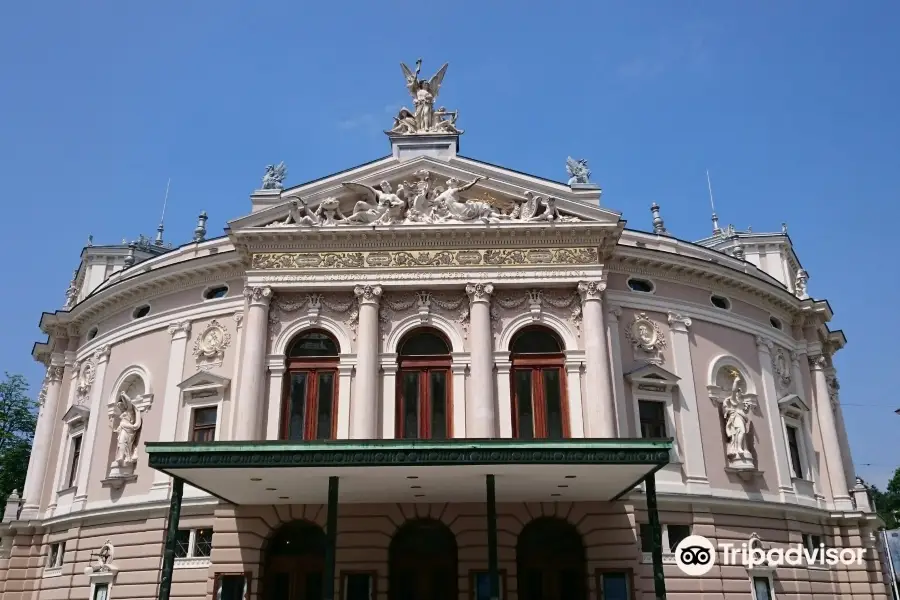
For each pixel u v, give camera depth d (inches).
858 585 1531.7
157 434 1482.5
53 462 1740.9
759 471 1478.8
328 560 1007.0
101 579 1414.9
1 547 1668.3
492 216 1424.7
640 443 994.1
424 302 1398.9
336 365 1381.6
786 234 2122.3
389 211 1423.5
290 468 1003.3
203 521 1359.5
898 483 3607.3
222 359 1469.0
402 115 1555.1
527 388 1370.6
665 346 1492.4
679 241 1632.6
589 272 1393.9
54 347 1859.0
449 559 1275.8
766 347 1627.7
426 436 1331.2
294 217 1419.8
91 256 2094.0
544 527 1301.7
